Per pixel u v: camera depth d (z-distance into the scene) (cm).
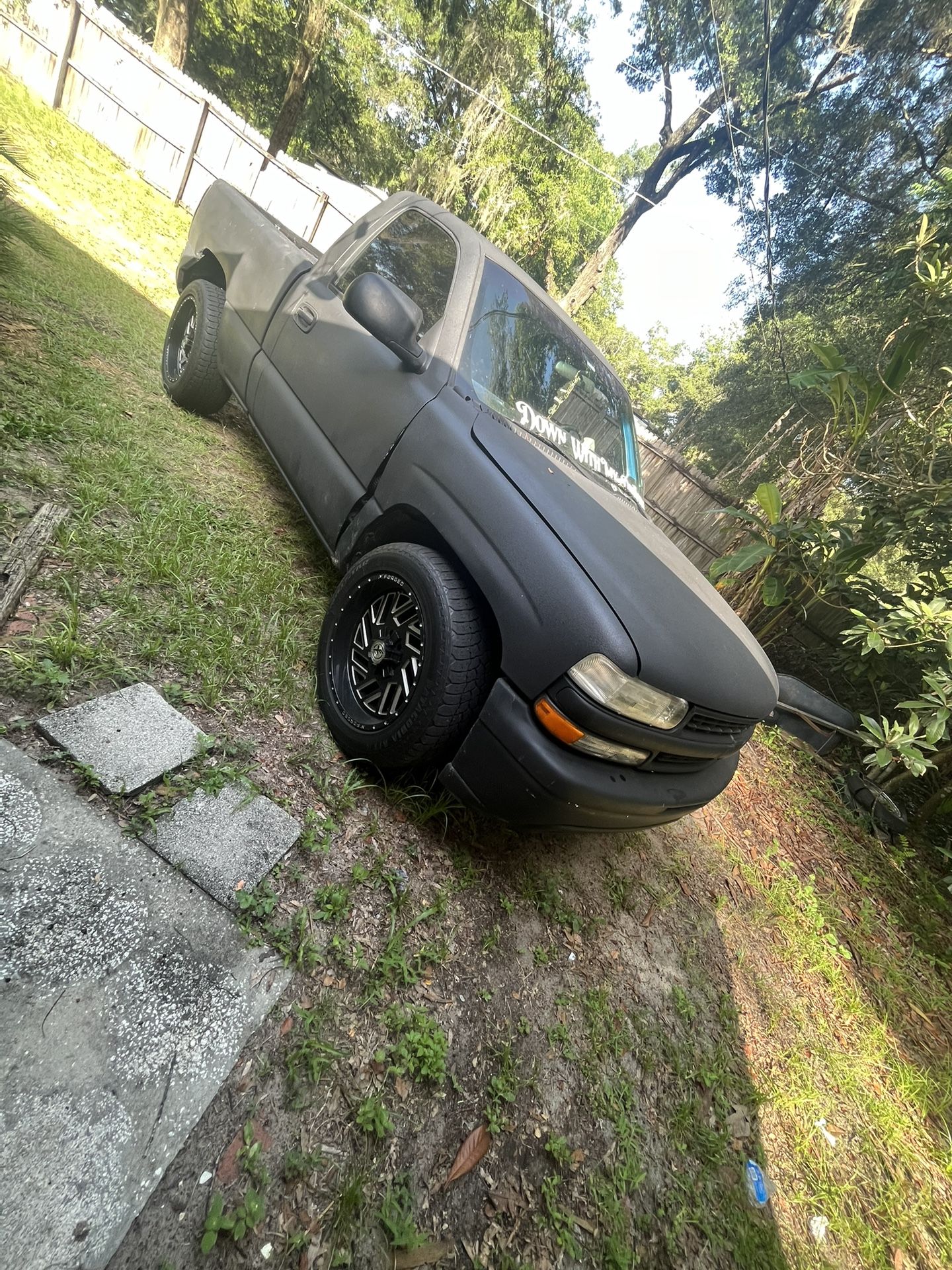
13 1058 115
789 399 1388
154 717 191
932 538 543
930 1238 227
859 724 504
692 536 913
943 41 1385
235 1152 127
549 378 291
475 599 211
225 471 361
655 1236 174
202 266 432
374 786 226
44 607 204
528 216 2092
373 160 2273
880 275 1298
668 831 346
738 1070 240
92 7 1053
